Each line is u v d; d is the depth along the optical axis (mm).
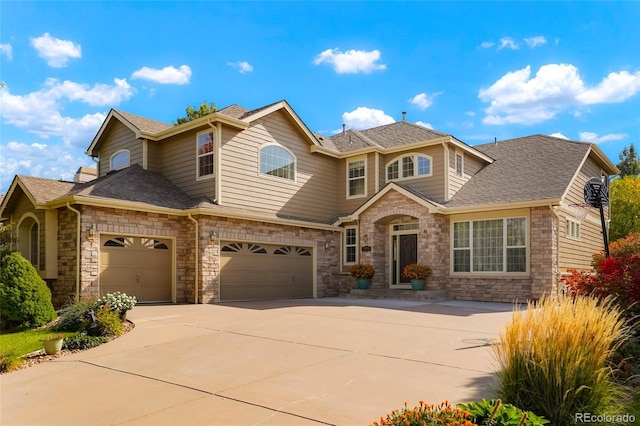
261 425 4828
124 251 14414
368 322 10852
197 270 15281
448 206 17578
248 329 10055
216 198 16094
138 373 6949
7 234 13453
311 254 19203
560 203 15320
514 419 3525
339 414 5066
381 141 21234
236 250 16391
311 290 18969
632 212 26391
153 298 14961
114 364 7516
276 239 17625
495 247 16516
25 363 7793
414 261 18594
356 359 7406
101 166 20312
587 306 5008
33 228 15719
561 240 16062
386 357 7492
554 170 17688
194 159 17141
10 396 6059
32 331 10594
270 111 18047
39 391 6238
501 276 16234
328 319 11344
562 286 15516
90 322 10117
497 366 6773
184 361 7559
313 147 19906
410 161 19375
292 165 19172
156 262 15141
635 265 7828
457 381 6133
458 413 3557
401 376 6418
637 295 7270
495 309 13617
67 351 8539
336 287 19984
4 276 10898
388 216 18547
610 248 15781
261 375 6641
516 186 17359
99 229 13789
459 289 17141
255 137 17656
